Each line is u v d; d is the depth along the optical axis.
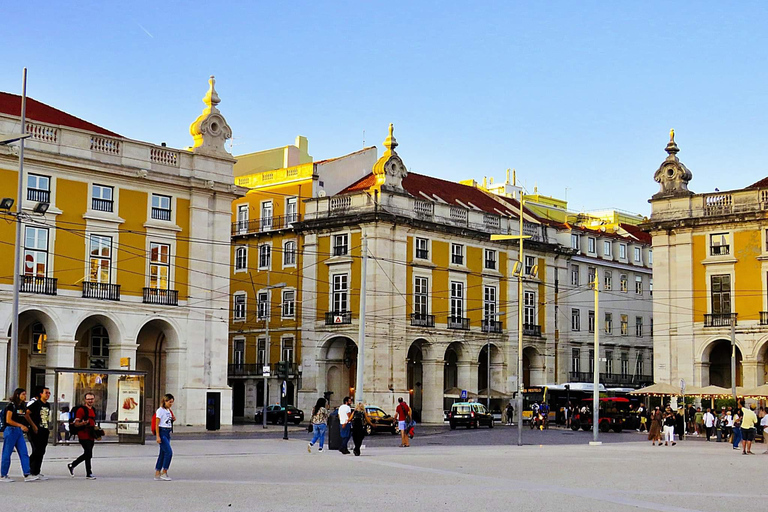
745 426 24.73
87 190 33.81
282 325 49.53
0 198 31.59
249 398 50.75
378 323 44.97
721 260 42.12
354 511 10.77
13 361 23.69
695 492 13.55
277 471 16.44
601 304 58.53
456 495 12.59
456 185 55.44
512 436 35.47
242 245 52.03
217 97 38.03
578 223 68.12
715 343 42.72
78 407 14.72
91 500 11.59
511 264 52.06
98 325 35.97
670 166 44.34
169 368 36.06
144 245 35.25
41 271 32.50
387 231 45.84
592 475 16.22
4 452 13.91
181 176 36.38
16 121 32.25
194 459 19.48
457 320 48.66
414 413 49.81
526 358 53.16
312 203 48.72
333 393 47.47
